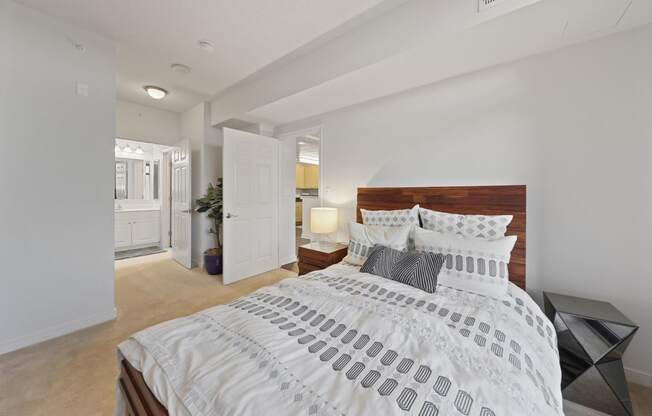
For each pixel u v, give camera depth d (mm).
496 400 759
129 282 3291
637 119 1588
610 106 1659
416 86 2391
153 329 1137
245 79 3033
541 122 1880
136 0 1801
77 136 2129
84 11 1918
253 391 778
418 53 1824
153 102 3926
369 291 1575
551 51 1828
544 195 1884
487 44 1724
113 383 1574
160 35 2184
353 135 2939
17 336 1902
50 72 1993
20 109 1882
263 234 3686
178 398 796
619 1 1345
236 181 3311
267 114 3262
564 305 1589
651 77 1545
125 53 2455
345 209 3035
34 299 1971
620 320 1396
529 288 1957
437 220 2076
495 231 1868
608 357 1412
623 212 1639
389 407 720
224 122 3713
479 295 1574
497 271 1616
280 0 1770
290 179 4176
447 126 2283
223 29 2090
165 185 5113
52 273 2041
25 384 1552
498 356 976
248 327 1130
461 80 2203
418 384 812
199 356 952
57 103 2029
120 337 2066
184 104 4008
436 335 1090
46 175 2000
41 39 1948
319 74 2338
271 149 3756
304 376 850
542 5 1383
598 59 1682
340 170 3068
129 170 5066
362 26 2023
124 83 3170
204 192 3912
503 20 1493
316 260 2682
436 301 1444
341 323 1200
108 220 2305
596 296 1724
